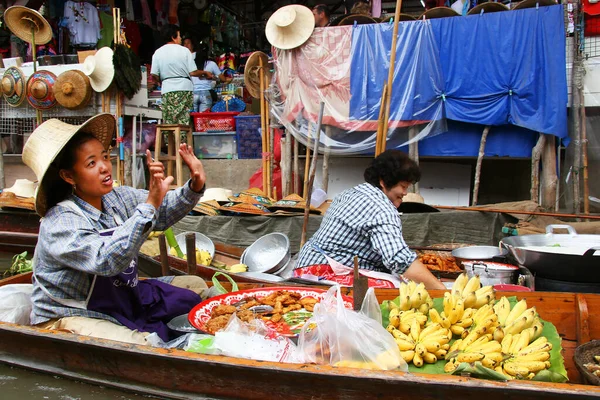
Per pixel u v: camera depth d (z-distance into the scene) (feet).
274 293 9.38
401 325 7.36
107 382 7.38
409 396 5.90
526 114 18.47
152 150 26.20
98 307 8.33
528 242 12.59
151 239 16.12
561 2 19.31
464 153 19.67
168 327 8.96
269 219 17.66
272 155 22.03
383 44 19.31
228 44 37.42
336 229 11.07
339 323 6.73
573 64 18.90
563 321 8.69
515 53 18.35
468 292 7.80
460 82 18.94
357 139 20.08
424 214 16.63
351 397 6.11
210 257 15.42
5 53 31.58
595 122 19.76
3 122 25.91
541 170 19.21
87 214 8.14
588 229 16.16
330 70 19.90
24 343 7.95
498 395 5.60
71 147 7.82
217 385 6.68
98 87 23.03
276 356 6.99
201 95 28.32
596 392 5.36
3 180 25.89
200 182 9.22
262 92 21.94
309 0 40.14
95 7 29.60
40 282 8.23
